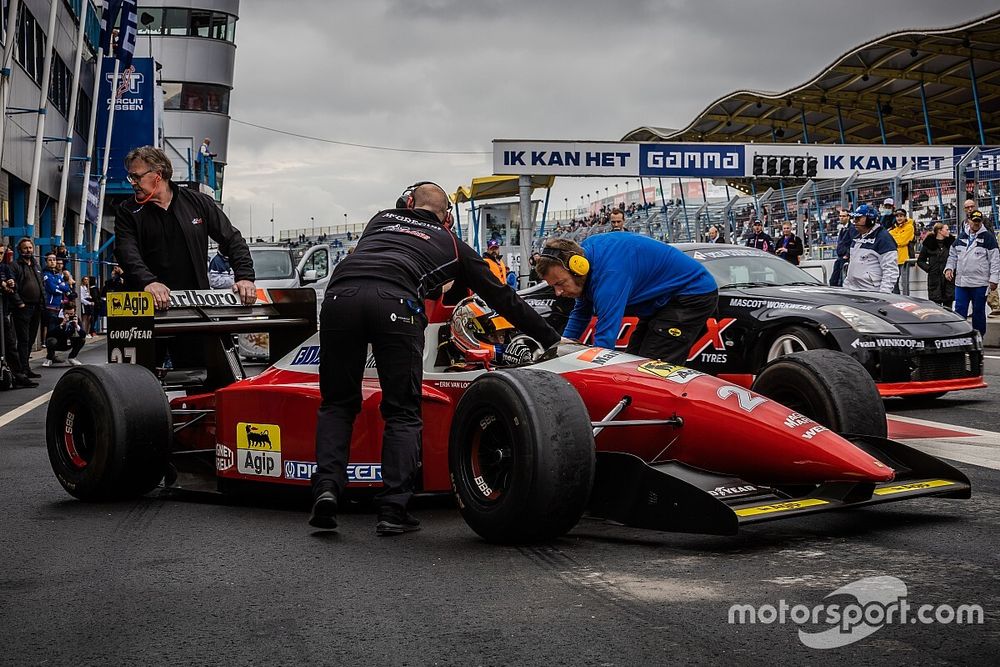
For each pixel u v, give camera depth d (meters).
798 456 3.98
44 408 10.12
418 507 4.90
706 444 4.22
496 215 34.97
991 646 2.76
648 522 3.82
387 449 4.31
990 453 5.93
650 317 5.64
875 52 25.88
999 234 17.58
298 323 5.87
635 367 4.55
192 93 57.75
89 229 34.34
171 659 2.86
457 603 3.29
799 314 8.06
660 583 3.44
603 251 5.20
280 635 3.04
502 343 4.81
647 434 4.39
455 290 4.78
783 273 9.20
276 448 4.93
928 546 3.85
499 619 3.11
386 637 2.99
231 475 5.16
